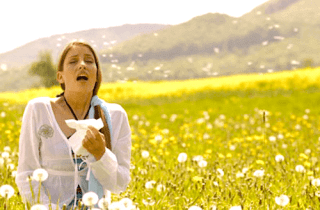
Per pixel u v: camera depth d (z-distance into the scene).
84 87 2.44
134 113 17.73
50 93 29.95
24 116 2.48
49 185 2.45
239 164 5.05
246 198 3.42
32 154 2.44
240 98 24.47
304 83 31.03
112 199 3.23
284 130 9.82
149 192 3.56
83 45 2.51
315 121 12.30
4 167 4.12
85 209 2.36
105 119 2.52
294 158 5.71
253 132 9.98
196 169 4.48
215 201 3.17
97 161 2.29
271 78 34.69
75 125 2.24
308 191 3.53
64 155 2.42
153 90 34.47
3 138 7.82
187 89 33.59
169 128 11.51
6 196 2.44
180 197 3.37
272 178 4.16
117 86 34.53
